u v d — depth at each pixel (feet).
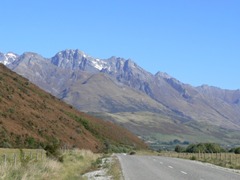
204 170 103.35
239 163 155.12
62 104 343.26
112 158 168.45
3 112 198.08
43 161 83.46
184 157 229.45
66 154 131.54
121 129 483.51
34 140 188.44
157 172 92.84
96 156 177.06
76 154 142.72
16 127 191.42
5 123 185.88
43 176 65.21
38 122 221.46
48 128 225.56
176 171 96.89
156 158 181.47
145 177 79.41
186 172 94.12
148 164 126.72
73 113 336.70
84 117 371.56
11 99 223.71
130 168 106.11
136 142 471.21
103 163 130.11
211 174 90.02
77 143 244.63
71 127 271.69
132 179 74.90
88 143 267.59
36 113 232.94
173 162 143.84
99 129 363.56
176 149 422.82
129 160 152.66
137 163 131.85
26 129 199.62
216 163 151.74
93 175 86.07
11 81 269.23
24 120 208.44
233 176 86.12
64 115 285.43
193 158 188.55
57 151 113.80
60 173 75.46
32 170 63.62
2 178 49.98
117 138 398.42
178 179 75.41
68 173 79.97
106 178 78.38
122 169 102.12
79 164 114.42
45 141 201.05
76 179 72.18
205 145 381.81
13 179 52.11
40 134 207.82
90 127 331.16
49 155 111.34
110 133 395.96
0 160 82.48
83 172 96.07
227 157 221.25
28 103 242.99
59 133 232.73
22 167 63.36
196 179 75.97
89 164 124.36
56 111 278.26
